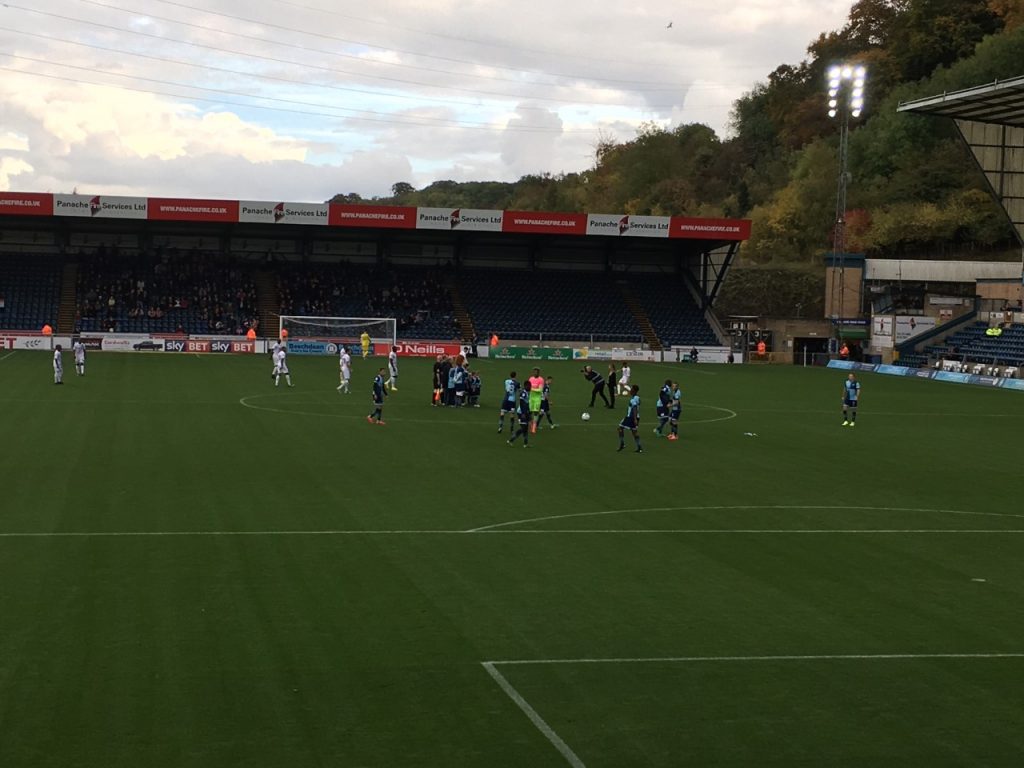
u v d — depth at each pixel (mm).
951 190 116000
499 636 16047
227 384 54812
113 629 15789
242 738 12172
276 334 83375
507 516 24750
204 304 84562
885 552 22328
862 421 47250
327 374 63031
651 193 148375
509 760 11836
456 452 34281
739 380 68938
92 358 69625
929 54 130125
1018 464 35312
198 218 78375
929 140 121250
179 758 11617
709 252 92438
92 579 18438
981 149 70000
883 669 15039
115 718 12625
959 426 46250
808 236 122000
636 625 16781
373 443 35719
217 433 36844
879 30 142375
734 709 13469
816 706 13625
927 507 27406
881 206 118875
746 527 24391
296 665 14531
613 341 87250
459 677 14312
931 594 19047
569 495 27578
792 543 22922
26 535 21469
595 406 49844
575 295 93062
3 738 12023
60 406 43156
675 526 24281
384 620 16625
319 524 23250
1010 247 111562
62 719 12562
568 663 14977
